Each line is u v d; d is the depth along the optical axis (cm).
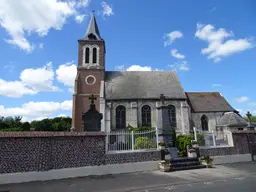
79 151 997
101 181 877
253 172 1007
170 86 2628
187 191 706
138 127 2241
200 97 2841
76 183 849
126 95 2412
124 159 1062
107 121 2272
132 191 731
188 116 2384
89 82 2592
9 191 753
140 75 2830
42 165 925
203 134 1336
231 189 710
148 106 2408
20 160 901
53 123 4691
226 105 2706
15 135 910
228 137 1348
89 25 2984
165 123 1368
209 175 953
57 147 966
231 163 1260
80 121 2422
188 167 1102
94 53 2741
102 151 1034
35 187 799
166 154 1121
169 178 906
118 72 2861
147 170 1080
